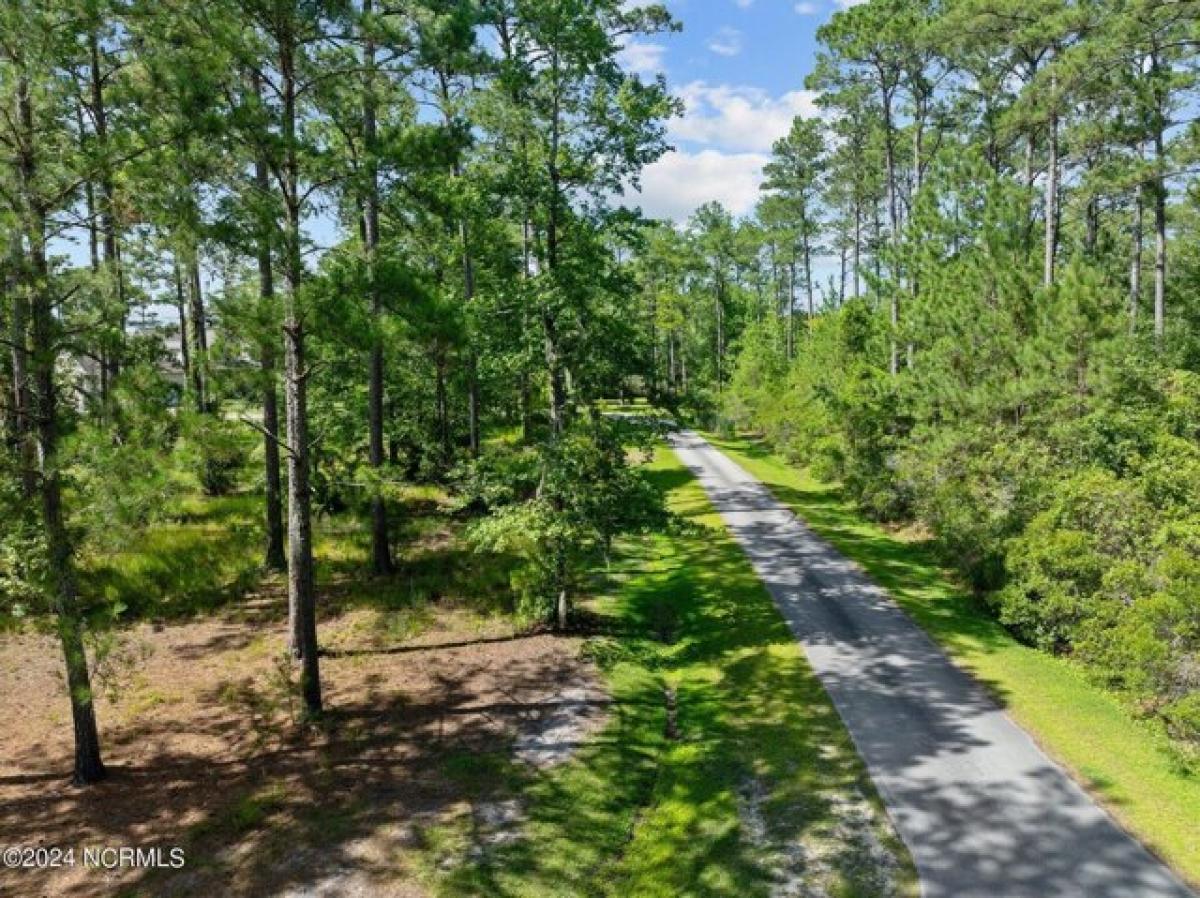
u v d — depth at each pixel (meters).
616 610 18.08
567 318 15.91
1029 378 18.48
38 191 9.50
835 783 10.73
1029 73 26.03
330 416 23.64
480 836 9.66
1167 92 26.73
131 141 9.76
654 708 13.55
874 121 35.59
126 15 9.86
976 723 12.22
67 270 10.48
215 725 12.36
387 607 17.45
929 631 16.02
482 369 16.92
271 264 11.79
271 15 10.85
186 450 10.48
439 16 11.66
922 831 9.60
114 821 9.80
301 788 10.64
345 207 13.16
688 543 23.25
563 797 10.60
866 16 28.80
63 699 13.22
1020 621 15.08
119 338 10.47
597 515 15.74
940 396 20.97
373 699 13.36
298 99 12.73
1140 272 42.47
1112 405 17.66
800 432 35.12
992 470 18.14
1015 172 35.16
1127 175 27.03
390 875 8.88
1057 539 14.29
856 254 46.16
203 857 9.13
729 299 66.00
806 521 25.41
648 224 16.03
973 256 21.06
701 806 10.44
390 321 11.52
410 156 11.68
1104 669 12.62
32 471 9.62
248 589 18.06
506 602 17.97
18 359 10.77
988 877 8.71
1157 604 11.08
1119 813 9.78
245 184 11.24
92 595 16.91
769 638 15.97
